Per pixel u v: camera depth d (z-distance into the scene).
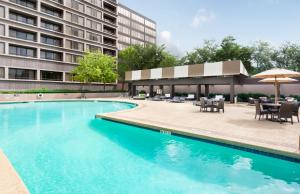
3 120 15.16
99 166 6.61
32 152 7.93
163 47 59.28
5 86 35.16
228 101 29.06
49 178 5.75
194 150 8.08
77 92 39.16
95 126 12.75
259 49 49.47
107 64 43.22
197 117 13.60
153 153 7.79
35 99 32.47
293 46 45.81
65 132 11.20
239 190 5.13
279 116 11.31
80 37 48.22
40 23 40.22
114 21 60.25
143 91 44.38
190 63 54.16
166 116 13.97
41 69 40.41
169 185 5.39
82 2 49.06
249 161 6.96
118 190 5.12
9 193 3.66
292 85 26.42
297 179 5.68
